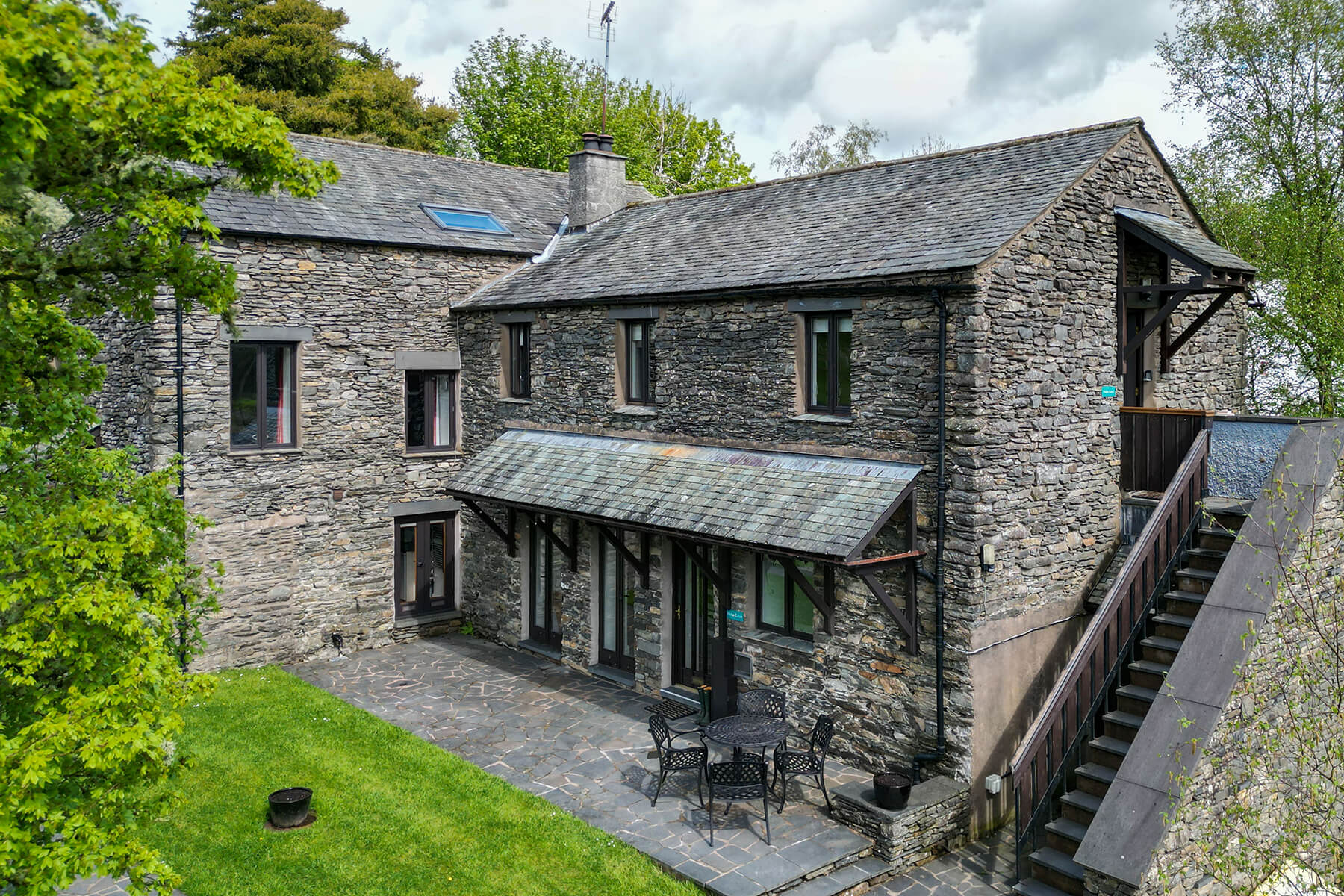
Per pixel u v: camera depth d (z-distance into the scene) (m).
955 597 10.30
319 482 15.50
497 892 8.77
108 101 5.98
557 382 15.39
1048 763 9.57
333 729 12.27
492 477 14.90
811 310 11.66
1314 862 9.26
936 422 10.44
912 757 10.66
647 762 11.56
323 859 9.20
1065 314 11.13
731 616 12.71
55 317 7.14
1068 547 11.34
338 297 15.55
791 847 9.51
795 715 11.98
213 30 31.88
